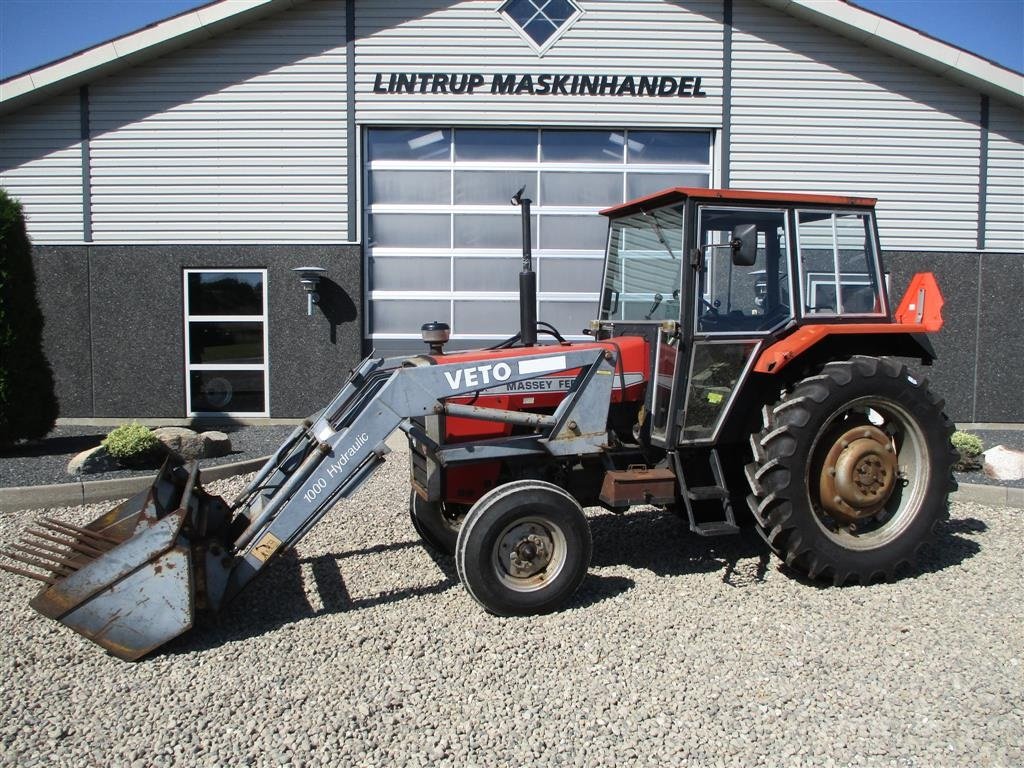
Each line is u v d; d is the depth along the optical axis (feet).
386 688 10.66
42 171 31.96
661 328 14.53
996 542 16.65
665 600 13.66
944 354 32.63
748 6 31.94
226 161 31.86
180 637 12.51
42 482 20.86
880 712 9.95
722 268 14.74
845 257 15.29
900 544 14.43
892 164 32.50
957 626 12.47
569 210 32.53
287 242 31.96
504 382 13.70
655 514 19.07
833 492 14.42
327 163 31.91
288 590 14.46
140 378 32.19
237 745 9.36
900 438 15.26
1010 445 27.68
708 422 14.43
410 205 32.35
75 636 12.57
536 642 12.05
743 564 15.55
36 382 24.77
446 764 8.93
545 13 31.68
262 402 32.35
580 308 32.86
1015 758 8.97
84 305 31.99
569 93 31.94
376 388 13.96
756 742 9.32
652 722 9.77
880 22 30.99
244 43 31.48
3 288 24.00
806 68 32.14
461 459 13.67
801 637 12.12
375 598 14.01
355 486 13.23
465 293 32.55
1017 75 31.19
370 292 32.50
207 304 32.19
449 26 31.58
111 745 9.42
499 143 32.35
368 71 31.68
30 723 9.92
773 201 14.65
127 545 11.51
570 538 13.17
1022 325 32.65
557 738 9.41
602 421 14.26
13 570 12.27
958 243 32.83
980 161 32.55
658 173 32.65
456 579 14.90
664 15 31.86
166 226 32.09
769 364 14.34
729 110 32.17
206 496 13.96
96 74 31.14
